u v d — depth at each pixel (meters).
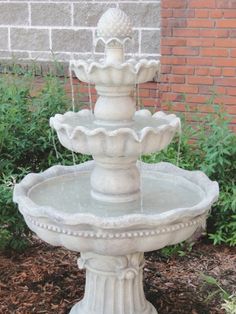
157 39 4.52
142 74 2.24
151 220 2.16
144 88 4.57
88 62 2.32
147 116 2.61
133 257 2.48
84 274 3.28
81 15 4.67
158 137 2.28
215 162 3.47
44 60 4.85
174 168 2.86
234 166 3.54
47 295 3.05
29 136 3.72
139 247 2.27
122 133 2.20
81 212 2.41
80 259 2.58
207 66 4.35
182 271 3.33
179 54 4.39
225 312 2.88
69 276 3.25
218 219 3.58
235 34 4.23
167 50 4.41
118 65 2.17
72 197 2.59
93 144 2.25
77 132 2.24
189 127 3.85
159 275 3.28
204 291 3.10
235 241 3.48
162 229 2.21
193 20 4.29
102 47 4.67
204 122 4.02
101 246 2.23
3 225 3.36
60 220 2.16
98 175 2.49
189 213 2.24
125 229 2.18
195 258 3.49
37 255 3.51
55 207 2.47
